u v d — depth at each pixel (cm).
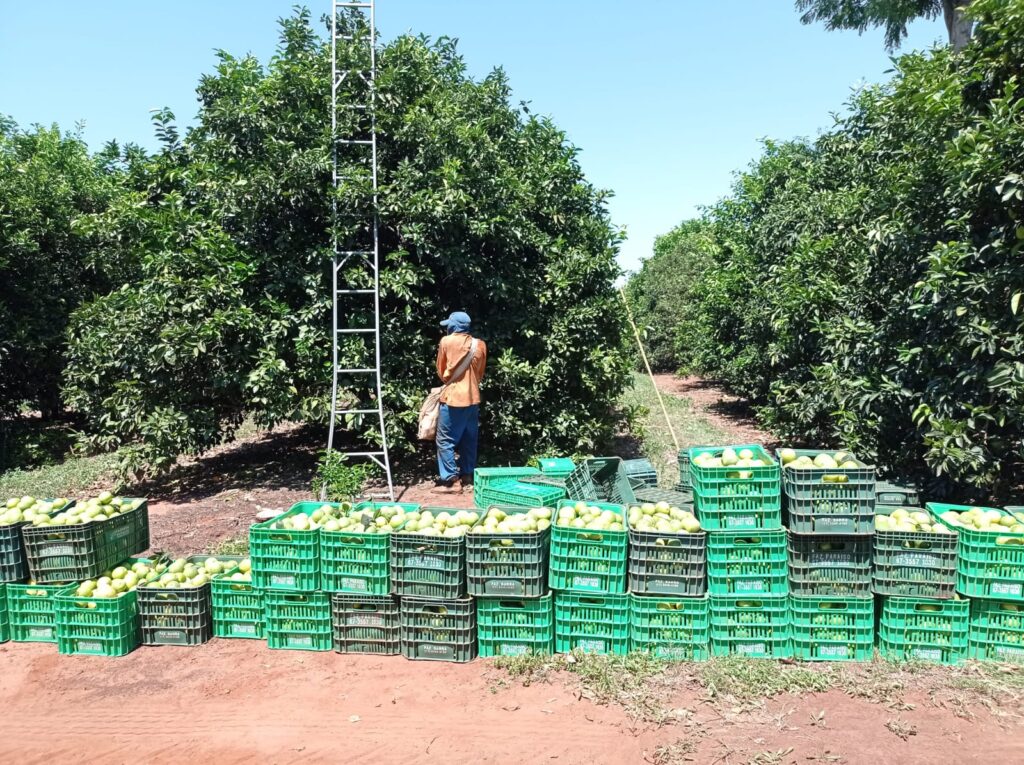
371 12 920
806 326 1005
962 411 627
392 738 401
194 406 955
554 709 425
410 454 1096
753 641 475
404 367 967
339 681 464
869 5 1600
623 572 475
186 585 516
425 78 1011
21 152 1495
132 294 938
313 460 1091
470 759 381
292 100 930
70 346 1052
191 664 489
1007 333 574
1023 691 424
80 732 412
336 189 874
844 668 455
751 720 407
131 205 972
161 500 909
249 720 421
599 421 1116
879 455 715
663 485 951
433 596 484
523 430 987
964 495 676
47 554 519
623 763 374
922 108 656
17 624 522
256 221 921
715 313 1556
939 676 446
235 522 791
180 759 386
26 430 1354
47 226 1320
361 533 491
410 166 927
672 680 447
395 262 956
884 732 394
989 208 610
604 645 482
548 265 1038
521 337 1027
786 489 471
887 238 704
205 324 853
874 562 469
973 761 368
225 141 923
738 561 473
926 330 670
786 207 1307
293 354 934
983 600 460
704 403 1838
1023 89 586
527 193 1027
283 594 507
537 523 505
